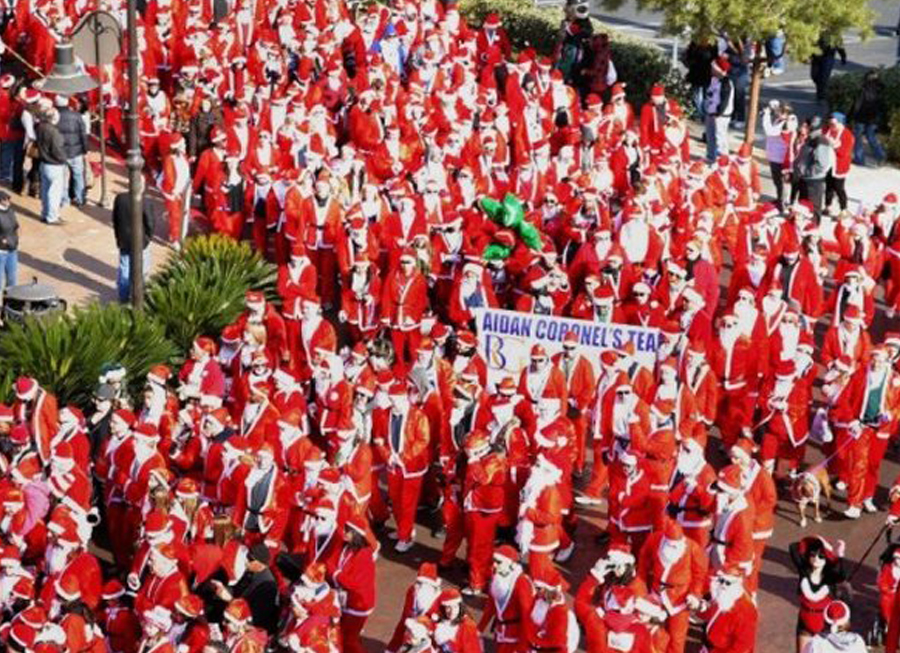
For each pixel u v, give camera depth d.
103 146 31.84
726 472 19.14
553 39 43.84
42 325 23.70
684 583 18.41
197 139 31.48
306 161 30.34
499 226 27.03
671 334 22.94
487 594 20.50
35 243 30.61
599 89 39.12
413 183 29.55
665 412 20.66
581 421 23.11
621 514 20.39
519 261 26.88
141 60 34.56
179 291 25.42
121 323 24.11
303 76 36.03
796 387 22.86
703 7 34.81
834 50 41.31
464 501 20.39
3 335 23.67
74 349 23.14
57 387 22.64
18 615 16.84
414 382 21.50
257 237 29.31
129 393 22.56
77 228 31.36
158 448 20.44
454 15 39.50
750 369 23.39
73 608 16.83
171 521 17.89
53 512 18.41
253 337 22.88
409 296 25.45
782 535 22.39
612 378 21.97
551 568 17.56
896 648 19.25
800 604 18.66
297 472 20.22
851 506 22.75
